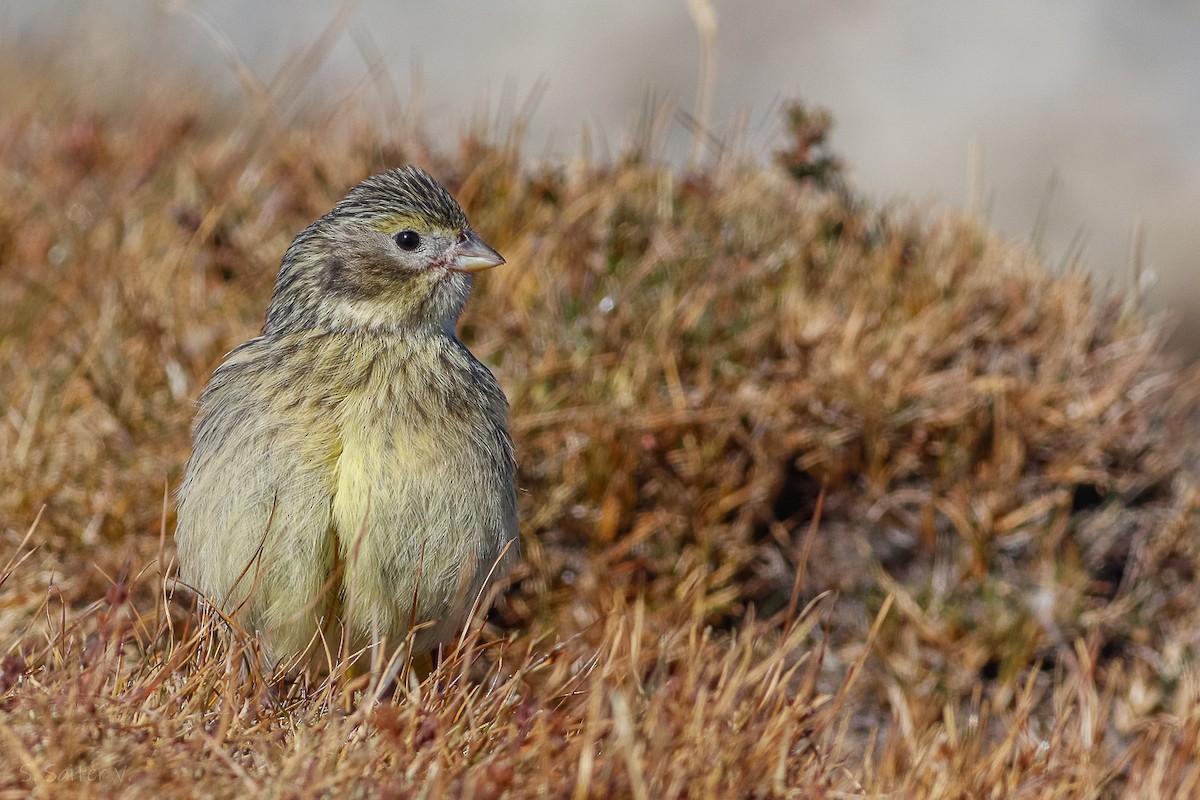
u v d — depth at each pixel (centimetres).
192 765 652
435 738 689
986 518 1125
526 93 2817
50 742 641
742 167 1340
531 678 938
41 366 1127
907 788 781
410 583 805
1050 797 805
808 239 1256
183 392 1085
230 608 809
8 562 919
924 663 1071
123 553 988
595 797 660
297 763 658
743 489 1098
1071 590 1112
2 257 1262
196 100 1770
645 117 1384
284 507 788
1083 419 1180
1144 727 1038
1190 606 1145
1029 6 3225
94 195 1331
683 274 1188
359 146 1341
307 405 804
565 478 1080
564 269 1186
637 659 796
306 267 899
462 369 863
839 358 1147
